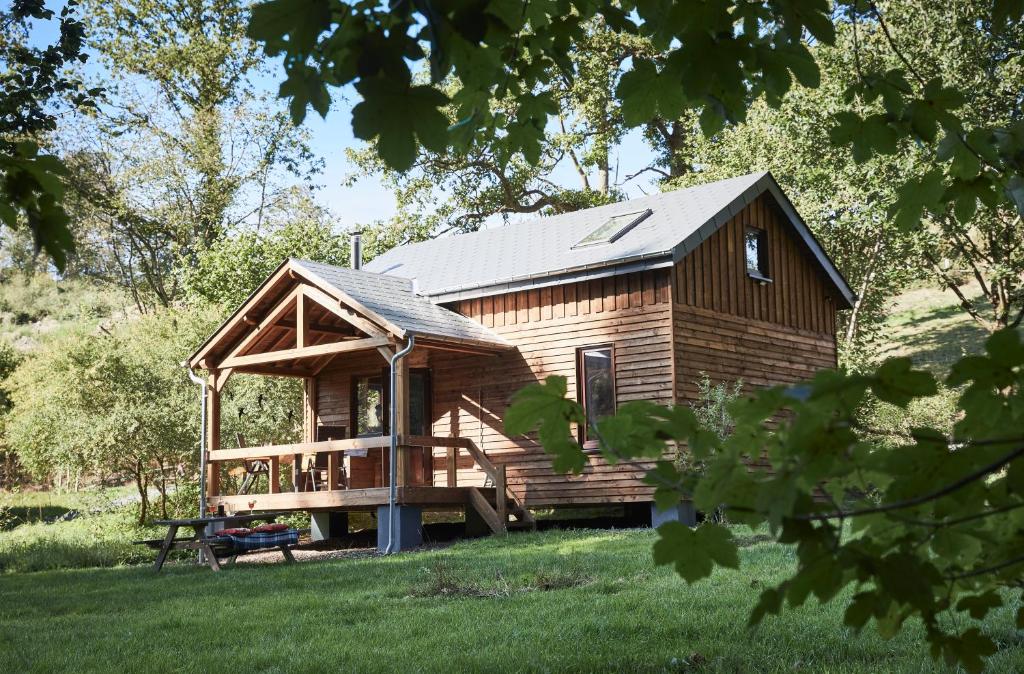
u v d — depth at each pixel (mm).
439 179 37406
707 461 1852
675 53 2188
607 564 10500
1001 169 2682
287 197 41500
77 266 43906
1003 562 2008
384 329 16141
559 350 18031
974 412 1674
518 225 22016
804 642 5883
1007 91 21297
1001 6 2428
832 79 22469
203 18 40406
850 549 1650
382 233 37250
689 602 7594
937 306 38750
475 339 17516
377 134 1725
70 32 9641
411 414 19625
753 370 18562
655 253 16422
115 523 22797
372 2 1851
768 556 9992
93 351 22672
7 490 33438
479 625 7156
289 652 6465
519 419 1941
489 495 17656
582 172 38719
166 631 7746
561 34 3252
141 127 39719
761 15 2596
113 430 21188
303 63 1870
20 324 60750
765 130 25406
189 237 40594
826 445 1489
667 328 16766
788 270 20094
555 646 6184
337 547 18031
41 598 10734
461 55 2365
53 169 2268
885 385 1490
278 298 17656
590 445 17125
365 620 7824
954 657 2088
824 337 20891
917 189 2736
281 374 20156
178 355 23312
